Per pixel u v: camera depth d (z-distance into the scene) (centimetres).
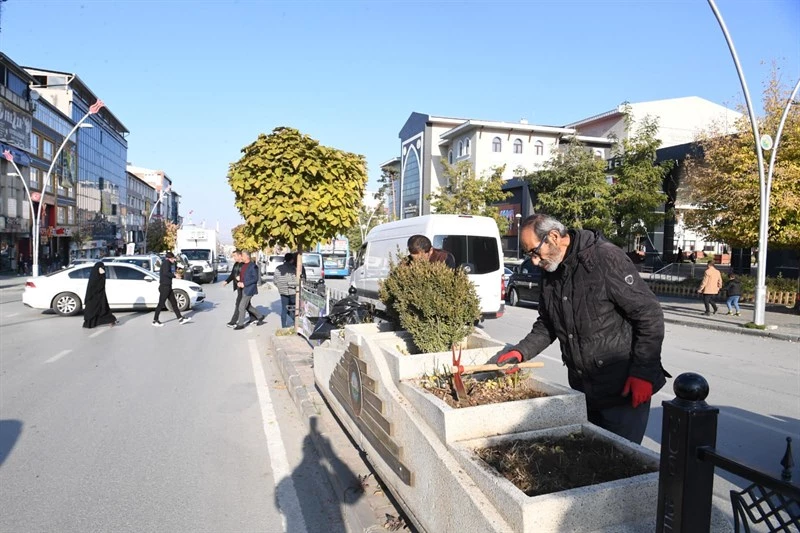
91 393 698
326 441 470
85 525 366
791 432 564
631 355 292
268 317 1541
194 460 479
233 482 435
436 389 308
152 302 1598
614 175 2423
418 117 5838
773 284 1959
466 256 1173
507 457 245
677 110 4609
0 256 4131
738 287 1677
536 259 308
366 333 455
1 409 624
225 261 5288
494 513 216
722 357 1016
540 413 278
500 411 270
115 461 475
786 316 1636
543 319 334
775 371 886
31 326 1308
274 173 922
